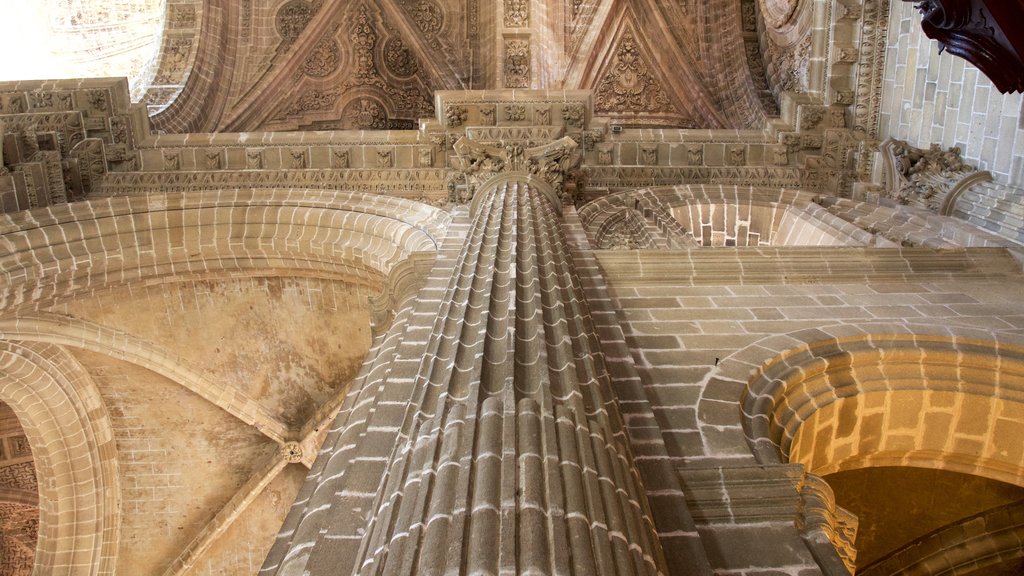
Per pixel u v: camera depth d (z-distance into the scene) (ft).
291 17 49.78
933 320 22.45
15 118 38.86
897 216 34.24
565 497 9.81
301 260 36.11
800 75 43.47
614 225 34.88
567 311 16.51
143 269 35.47
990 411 20.30
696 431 16.14
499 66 48.21
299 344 39.24
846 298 24.56
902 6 38.78
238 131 48.32
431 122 39.63
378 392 16.31
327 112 50.67
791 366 19.69
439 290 22.38
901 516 30.66
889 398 20.20
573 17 48.29
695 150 40.73
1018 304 24.00
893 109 39.63
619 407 14.24
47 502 40.63
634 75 49.08
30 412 38.55
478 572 8.30
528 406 11.62
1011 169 31.71
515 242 20.22
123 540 42.63
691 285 25.70
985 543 30.12
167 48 47.26
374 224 35.29
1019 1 14.93
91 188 38.73
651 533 10.84
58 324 35.73
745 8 49.11
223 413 41.32
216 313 38.29
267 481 41.83
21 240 33.01
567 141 33.55
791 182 40.01
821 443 20.11
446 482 9.95
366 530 10.91
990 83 32.94
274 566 12.80
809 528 13.46
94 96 39.34
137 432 41.50
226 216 36.42
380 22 50.39
